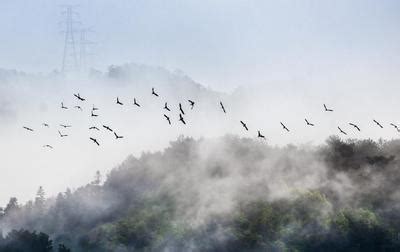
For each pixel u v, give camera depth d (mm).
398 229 124938
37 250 119750
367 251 120375
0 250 117500
